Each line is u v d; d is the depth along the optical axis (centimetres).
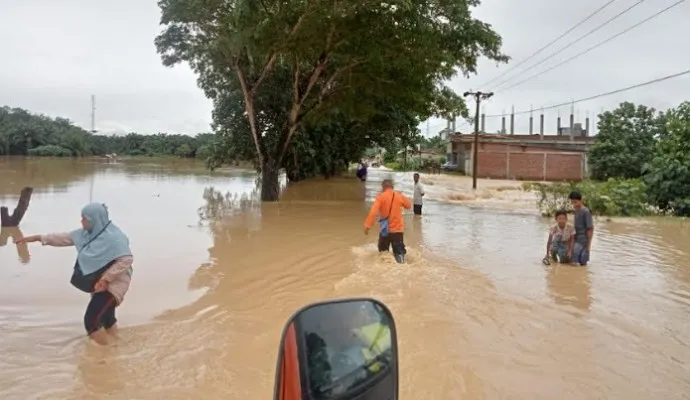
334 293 770
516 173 4766
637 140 4506
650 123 4534
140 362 539
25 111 8144
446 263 986
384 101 2467
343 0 1644
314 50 1936
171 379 500
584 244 994
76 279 605
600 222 1711
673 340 605
